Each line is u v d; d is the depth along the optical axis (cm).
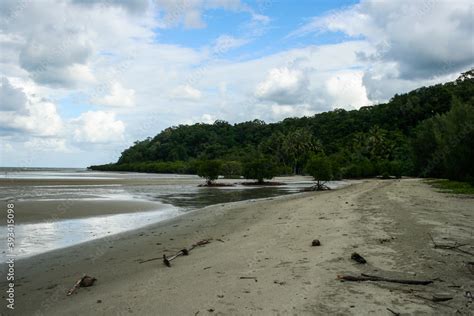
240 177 7494
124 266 990
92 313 632
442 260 847
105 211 2239
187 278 795
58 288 816
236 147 12900
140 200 2978
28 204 2438
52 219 1902
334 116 13638
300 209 1956
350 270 783
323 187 4562
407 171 7581
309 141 10681
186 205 2644
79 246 1302
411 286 686
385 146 9475
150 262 1013
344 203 2120
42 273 960
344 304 606
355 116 12719
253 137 13875
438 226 1270
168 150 14275
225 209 2314
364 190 3406
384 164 7869
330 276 745
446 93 9869
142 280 815
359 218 1480
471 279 723
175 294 693
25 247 1285
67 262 1073
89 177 8231
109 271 945
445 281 712
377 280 716
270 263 866
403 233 1151
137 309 633
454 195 2608
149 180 6619
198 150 13900
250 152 11344
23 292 796
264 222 1602
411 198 2378
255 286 706
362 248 963
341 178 7256
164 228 1659
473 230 1198
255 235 1286
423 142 5584
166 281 787
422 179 5625
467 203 2038
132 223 1827
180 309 618
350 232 1181
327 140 12094
